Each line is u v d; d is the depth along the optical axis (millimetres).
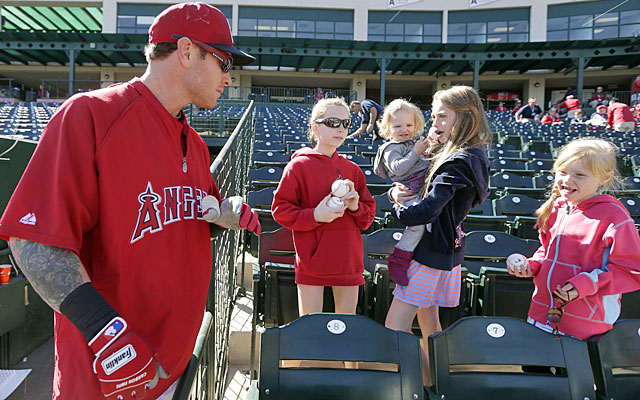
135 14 23281
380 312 2695
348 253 2170
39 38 20344
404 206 1977
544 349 1687
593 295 1833
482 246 3092
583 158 1865
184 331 1193
